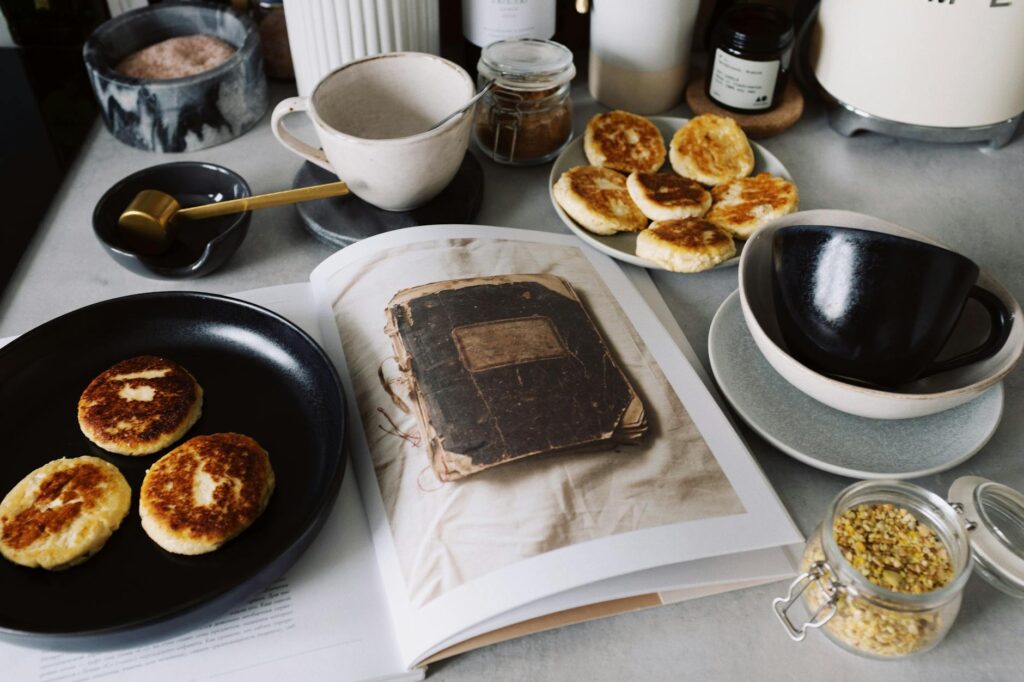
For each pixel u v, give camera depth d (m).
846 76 0.77
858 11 0.73
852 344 0.53
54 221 0.72
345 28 0.76
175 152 0.79
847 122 0.80
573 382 0.56
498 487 0.50
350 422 0.56
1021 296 0.66
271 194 0.67
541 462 0.52
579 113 0.85
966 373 0.55
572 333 0.60
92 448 0.54
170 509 0.48
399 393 0.56
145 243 0.66
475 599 0.45
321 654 0.45
